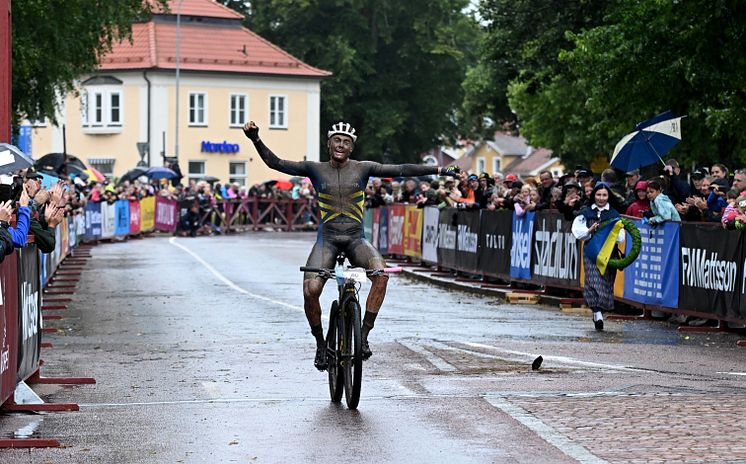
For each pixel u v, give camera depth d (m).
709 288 30.02
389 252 62.38
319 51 145.00
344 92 143.25
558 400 19.20
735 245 28.66
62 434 17.48
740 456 15.03
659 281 32.59
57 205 21.20
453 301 40.19
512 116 122.88
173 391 21.34
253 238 90.44
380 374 22.78
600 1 65.44
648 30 47.22
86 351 27.42
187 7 133.88
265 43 137.00
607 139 75.00
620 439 16.11
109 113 130.75
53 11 50.50
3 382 17.84
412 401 19.53
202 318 34.72
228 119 132.88
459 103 152.88
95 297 41.94
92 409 19.55
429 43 146.00
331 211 20.09
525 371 22.83
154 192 95.88
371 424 17.70
